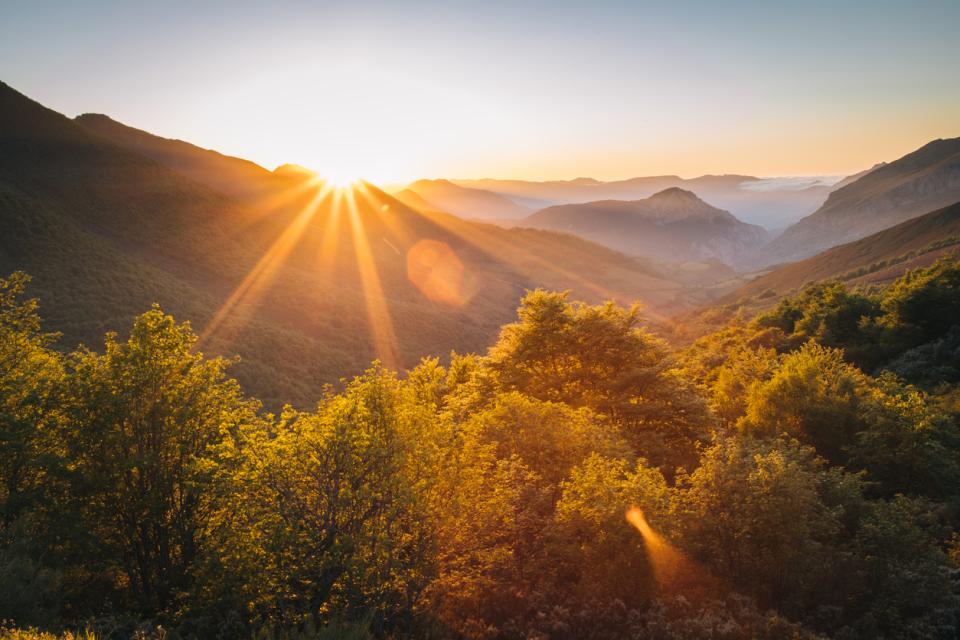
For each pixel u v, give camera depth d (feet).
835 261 533.55
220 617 29.17
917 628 26.55
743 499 31.19
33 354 48.57
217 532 36.35
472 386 75.66
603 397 66.49
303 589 28.14
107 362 40.32
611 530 29.76
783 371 72.23
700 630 24.84
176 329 42.16
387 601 27.84
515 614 28.60
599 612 27.20
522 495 35.73
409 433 30.32
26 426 39.86
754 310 365.61
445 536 29.14
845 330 139.44
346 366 272.92
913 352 109.60
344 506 28.07
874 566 31.30
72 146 434.71
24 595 25.67
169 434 38.50
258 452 31.71
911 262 337.11
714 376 119.03
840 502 41.11
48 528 36.50
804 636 25.03
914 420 53.06
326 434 29.35
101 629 25.29
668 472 53.52
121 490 37.22
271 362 240.32
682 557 29.86
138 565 39.27
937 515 43.01
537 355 72.64
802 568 29.78
